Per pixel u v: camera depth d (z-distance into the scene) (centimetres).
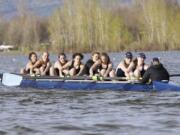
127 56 6781
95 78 6838
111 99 5819
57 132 3862
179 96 5941
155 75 6556
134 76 6719
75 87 7019
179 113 4600
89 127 4025
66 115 4650
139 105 5247
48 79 7281
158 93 6306
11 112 4909
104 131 3872
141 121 4241
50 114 4731
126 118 4403
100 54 7062
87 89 6944
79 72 7156
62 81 7119
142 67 6762
